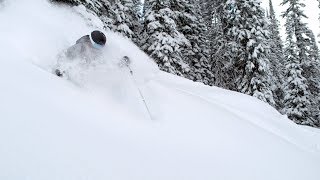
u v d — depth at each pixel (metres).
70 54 5.68
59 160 2.88
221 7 26.08
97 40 5.61
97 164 3.06
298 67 27.09
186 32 27.08
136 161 3.42
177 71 20.50
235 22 22.53
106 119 4.29
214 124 5.55
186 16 25.77
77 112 4.11
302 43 27.97
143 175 3.19
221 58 29.81
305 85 26.41
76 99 4.57
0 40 6.05
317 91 29.94
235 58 23.77
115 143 3.66
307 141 6.96
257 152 4.84
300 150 5.72
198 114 5.86
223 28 25.62
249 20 22.12
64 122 3.63
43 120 3.47
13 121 3.21
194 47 27.83
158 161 3.62
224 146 4.70
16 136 2.98
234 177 3.82
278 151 5.18
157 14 20.67
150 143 4.05
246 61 22.53
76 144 3.27
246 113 7.55
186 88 8.59
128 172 3.14
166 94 6.61
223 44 28.44
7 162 2.58
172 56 20.73
